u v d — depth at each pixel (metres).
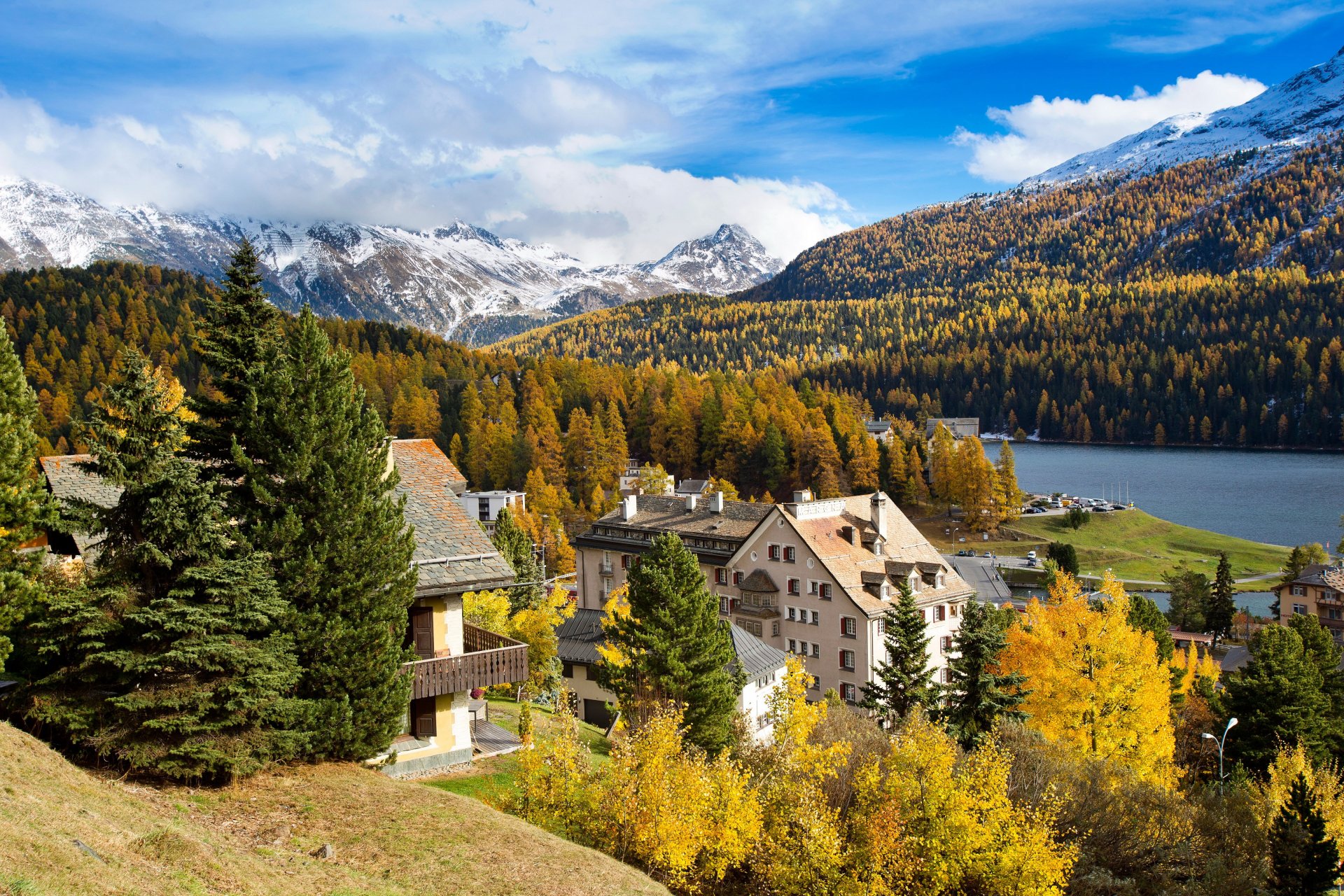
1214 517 189.38
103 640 23.55
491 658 32.03
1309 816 41.69
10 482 26.61
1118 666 52.97
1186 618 120.31
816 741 43.03
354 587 27.66
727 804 30.80
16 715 24.47
